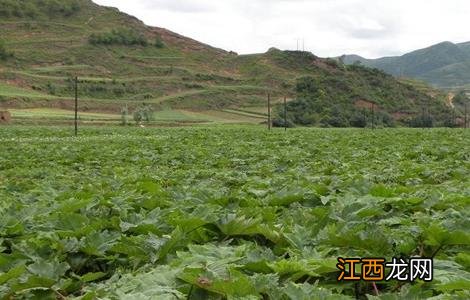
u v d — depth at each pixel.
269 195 9.48
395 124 119.62
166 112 125.69
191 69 173.50
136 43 185.00
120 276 5.50
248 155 23.02
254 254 5.31
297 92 132.75
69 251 6.00
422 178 13.68
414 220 7.27
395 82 148.12
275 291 4.33
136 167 19.30
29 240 6.41
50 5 197.62
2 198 11.07
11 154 25.80
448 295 4.12
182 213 7.50
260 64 174.50
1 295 4.74
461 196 8.44
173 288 4.41
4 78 129.38
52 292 4.89
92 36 176.88
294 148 27.27
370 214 7.08
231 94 144.25
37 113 103.12
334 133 52.75
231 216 6.67
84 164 21.19
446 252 5.75
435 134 45.56
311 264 4.97
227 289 4.17
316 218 7.28
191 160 21.55
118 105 126.19
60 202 9.21
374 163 17.62
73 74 151.12
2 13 184.00
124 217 7.32
